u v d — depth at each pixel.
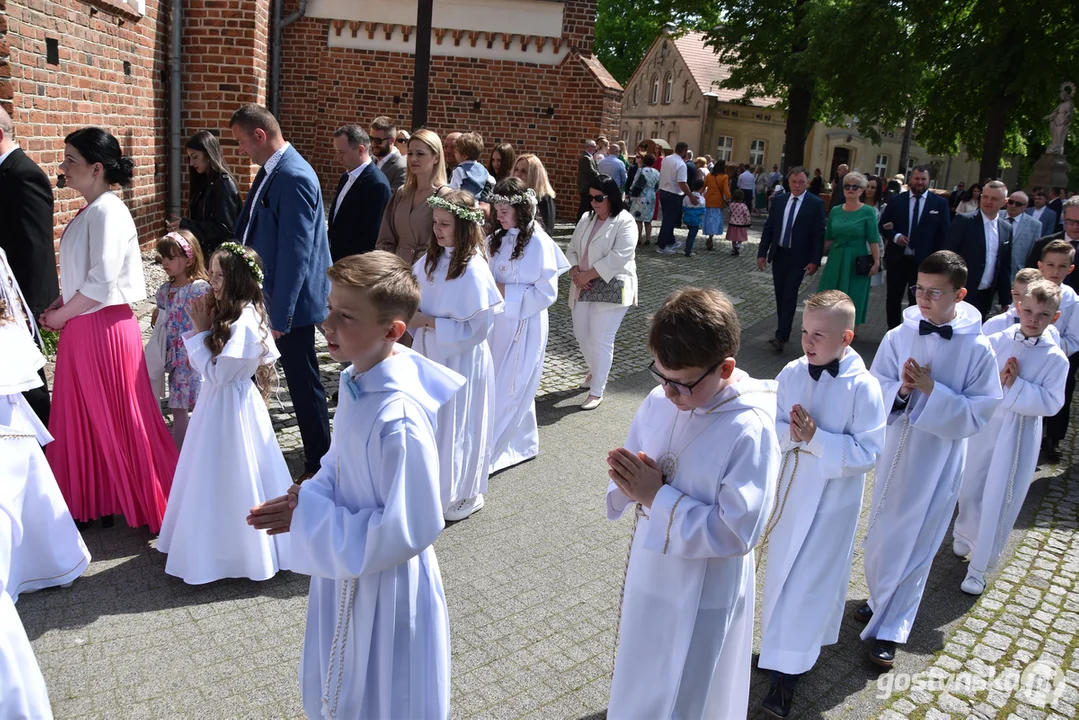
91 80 7.48
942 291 3.50
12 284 3.55
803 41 19.88
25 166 4.30
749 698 3.16
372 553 1.99
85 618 3.36
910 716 3.12
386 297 2.04
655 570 2.34
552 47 14.62
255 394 3.73
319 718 2.29
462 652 3.31
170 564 3.67
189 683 2.99
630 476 2.27
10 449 3.12
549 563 4.09
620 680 2.42
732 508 2.13
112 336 3.92
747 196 25.50
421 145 5.23
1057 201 13.01
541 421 6.19
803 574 3.03
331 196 14.84
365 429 2.06
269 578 3.74
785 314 8.74
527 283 5.11
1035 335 4.09
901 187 15.41
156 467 4.07
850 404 3.04
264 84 9.63
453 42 14.37
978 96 19.38
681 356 2.10
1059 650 3.64
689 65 40.53
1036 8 17.52
